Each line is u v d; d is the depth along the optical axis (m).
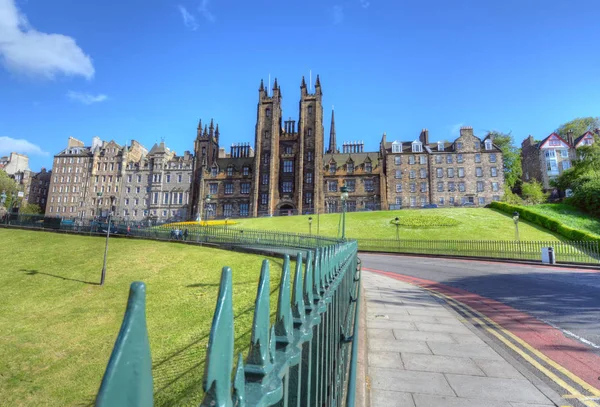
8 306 15.00
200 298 14.60
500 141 80.38
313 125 73.62
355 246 10.29
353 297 7.11
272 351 1.44
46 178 109.56
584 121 87.19
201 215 75.94
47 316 13.60
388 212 56.16
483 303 10.23
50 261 23.73
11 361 9.46
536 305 9.97
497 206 54.00
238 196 75.81
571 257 23.28
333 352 3.19
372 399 4.52
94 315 13.64
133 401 0.61
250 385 1.27
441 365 5.59
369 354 6.04
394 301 10.43
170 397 6.61
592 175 50.41
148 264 22.03
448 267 20.84
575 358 5.89
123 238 33.31
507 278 15.89
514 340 6.81
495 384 4.93
